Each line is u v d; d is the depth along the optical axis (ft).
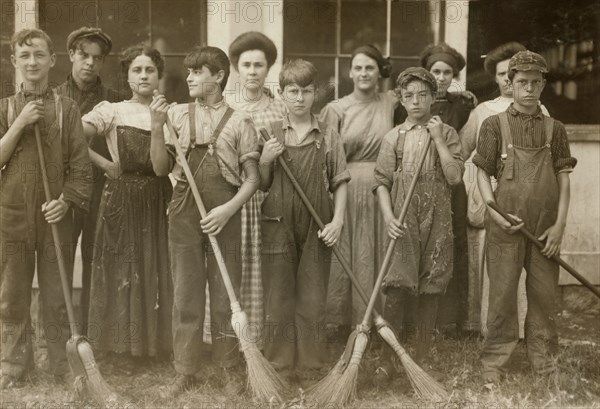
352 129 15.72
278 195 13.56
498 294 14.06
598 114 18.75
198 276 13.39
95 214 15.01
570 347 15.61
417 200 13.82
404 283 13.70
